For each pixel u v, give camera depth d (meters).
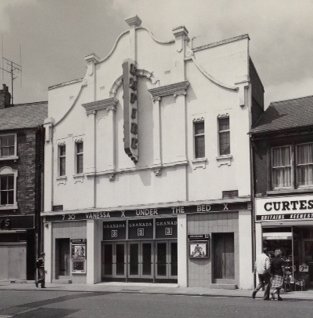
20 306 17.08
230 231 22.53
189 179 24.00
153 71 25.56
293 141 21.55
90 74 27.89
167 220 24.98
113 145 26.52
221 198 22.86
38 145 29.48
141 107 25.88
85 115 27.86
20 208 29.22
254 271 21.47
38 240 28.55
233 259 22.64
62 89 29.03
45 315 14.74
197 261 23.28
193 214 23.62
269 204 21.58
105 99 26.84
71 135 28.30
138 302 17.30
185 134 24.27
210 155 23.52
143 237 25.61
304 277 21.02
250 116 22.77
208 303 16.70
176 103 24.67
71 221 27.64
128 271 25.98
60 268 28.12
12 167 29.78
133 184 25.70
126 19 26.61
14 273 28.72
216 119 23.53
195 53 24.52
